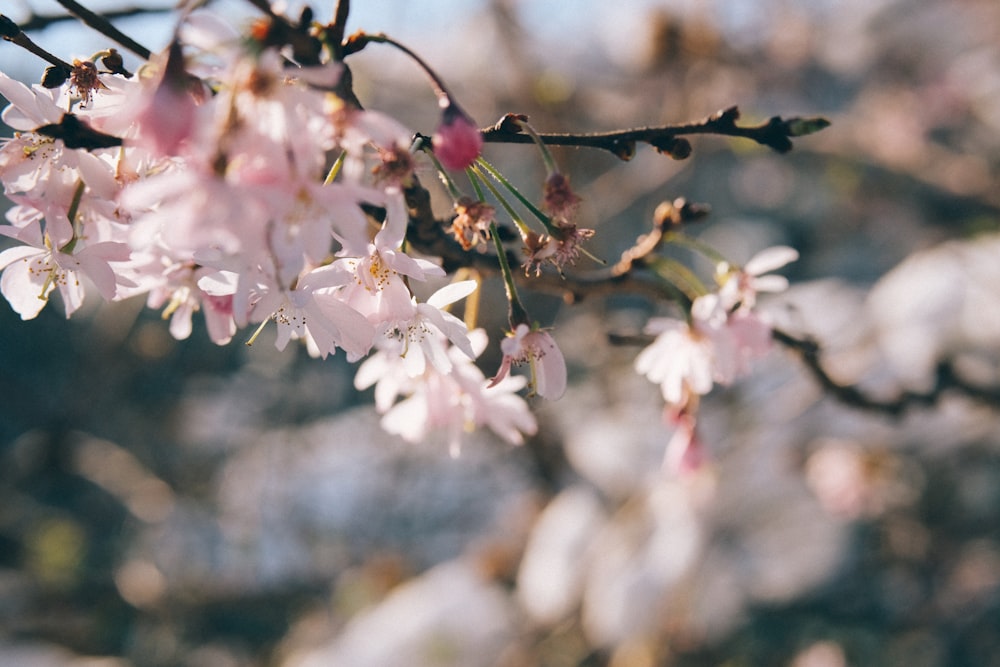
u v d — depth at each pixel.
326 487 5.32
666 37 4.12
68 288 1.20
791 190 6.11
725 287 1.49
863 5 5.56
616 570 3.82
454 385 1.43
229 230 0.85
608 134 1.16
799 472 4.22
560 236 1.12
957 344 3.56
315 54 0.92
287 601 4.90
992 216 3.94
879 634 4.43
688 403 1.72
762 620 4.25
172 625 4.56
